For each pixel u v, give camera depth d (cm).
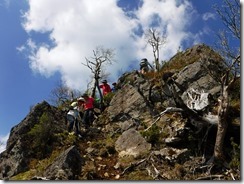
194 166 1638
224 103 1692
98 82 2762
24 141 2092
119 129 2161
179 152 1708
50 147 2070
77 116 2205
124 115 2242
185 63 2553
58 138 2117
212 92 2058
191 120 1775
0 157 2131
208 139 1786
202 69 2183
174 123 1942
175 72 2381
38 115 2264
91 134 2178
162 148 1802
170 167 1664
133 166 1717
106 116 2350
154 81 2398
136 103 2247
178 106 1791
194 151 1744
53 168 1736
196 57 2531
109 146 1927
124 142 1920
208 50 2511
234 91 2064
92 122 2317
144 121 2133
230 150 1739
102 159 1858
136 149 1838
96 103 2564
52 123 2219
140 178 1627
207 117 1784
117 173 1712
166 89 2230
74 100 2770
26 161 2011
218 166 1623
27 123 2206
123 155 1839
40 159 2023
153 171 1645
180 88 2148
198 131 1767
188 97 2014
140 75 2561
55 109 2373
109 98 2577
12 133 2233
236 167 1617
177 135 1783
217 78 2105
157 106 2184
